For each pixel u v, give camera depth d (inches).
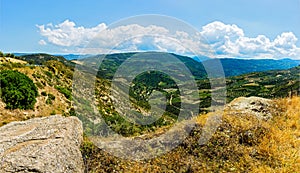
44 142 278.4
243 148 353.1
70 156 290.0
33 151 257.4
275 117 458.3
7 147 267.0
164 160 330.6
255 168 308.8
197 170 310.5
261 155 338.3
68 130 327.3
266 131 391.9
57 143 282.2
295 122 427.5
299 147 357.1
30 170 240.5
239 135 383.2
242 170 309.0
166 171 311.0
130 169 312.7
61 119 361.4
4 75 1160.8
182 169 313.7
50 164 252.8
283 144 362.0
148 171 310.2
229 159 331.9
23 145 268.7
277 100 537.6
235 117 445.7
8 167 238.7
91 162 318.7
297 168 301.4
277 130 399.5
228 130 396.8
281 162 319.9
